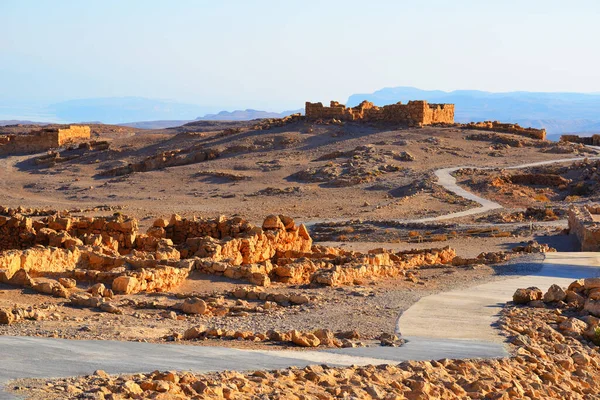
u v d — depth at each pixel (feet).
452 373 70.08
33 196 492.95
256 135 640.17
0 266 121.70
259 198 443.32
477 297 126.72
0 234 188.96
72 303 106.11
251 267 140.26
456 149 556.10
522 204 392.06
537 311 114.21
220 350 71.26
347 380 61.11
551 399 70.33
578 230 251.19
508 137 589.73
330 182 475.31
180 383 52.42
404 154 529.45
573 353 90.48
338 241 306.14
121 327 89.30
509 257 193.16
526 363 79.30
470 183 442.50
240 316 105.19
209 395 50.62
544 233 284.20
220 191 472.44
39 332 81.61
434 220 345.10
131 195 474.49
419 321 100.63
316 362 68.03
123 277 121.08
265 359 67.41
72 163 640.99
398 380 63.77
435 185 434.71
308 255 180.34
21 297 106.93
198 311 106.73
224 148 601.62
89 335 81.41
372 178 476.95
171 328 92.38
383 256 171.73
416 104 647.56
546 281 151.64
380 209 381.19
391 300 121.08
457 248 253.65
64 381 50.19
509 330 95.25
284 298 118.62
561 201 402.31
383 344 82.69
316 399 55.01
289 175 509.35
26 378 50.16
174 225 196.03
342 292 129.70
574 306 119.96
